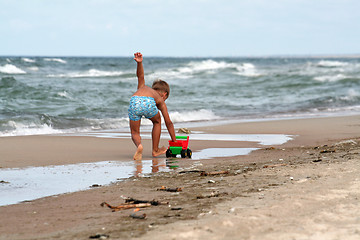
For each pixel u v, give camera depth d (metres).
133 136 16.84
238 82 71.50
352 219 7.25
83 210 9.05
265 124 29.58
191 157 17.06
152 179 12.52
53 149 19.00
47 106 39.38
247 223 7.11
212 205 8.72
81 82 63.38
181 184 11.52
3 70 90.38
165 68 113.94
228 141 21.66
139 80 17.41
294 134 24.36
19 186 11.87
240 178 11.76
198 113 37.16
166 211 8.45
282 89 61.72
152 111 16.77
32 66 103.38
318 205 8.22
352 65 122.50
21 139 22.09
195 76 83.38
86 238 6.86
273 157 16.06
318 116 35.56
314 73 85.88
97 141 21.86
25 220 8.36
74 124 29.44
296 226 6.91
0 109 35.84
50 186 11.87
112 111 37.84
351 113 38.16
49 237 7.05
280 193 9.45
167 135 24.25
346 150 16.34
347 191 9.31
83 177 13.12
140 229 7.18
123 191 10.93
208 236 6.50
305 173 11.71
